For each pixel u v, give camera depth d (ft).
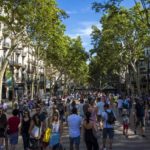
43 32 140.15
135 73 217.15
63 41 202.69
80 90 490.90
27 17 129.80
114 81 368.48
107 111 56.44
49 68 298.76
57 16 135.23
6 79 203.10
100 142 65.98
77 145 46.80
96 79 418.10
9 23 128.67
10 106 192.13
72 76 394.73
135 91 285.02
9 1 122.01
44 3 130.62
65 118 93.71
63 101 106.22
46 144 47.52
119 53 213.66
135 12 107.24
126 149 58.75
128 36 196.95
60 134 46.62
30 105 123.34
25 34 139.85
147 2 90.38
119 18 178.09
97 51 216.54
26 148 54.65
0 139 55.42
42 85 295.07
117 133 79.92
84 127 46.39
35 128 50.57
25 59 270.46
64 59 280.92
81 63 305.94
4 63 138.72
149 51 215.10
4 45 212.02
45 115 55.77
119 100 122.01
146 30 142.41
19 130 57.88
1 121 55.52
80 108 78.95
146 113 95.40
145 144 64.34
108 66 242.99
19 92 237.86
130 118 117.50
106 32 198.08
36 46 195.52
